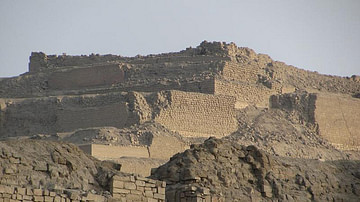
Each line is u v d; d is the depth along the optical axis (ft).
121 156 625.82
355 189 353.72
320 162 360.89
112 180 286.46
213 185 317.83
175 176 317.63
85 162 295.07
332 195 346.95
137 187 288.51
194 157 323.57
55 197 266.77
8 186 263.08
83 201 272.10
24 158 279.69
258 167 333.21
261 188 329.72
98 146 618.03
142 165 547.90
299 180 342.23
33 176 278.05
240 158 333.21
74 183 284.41
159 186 291.58
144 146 651.25
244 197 321.11
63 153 292.20
